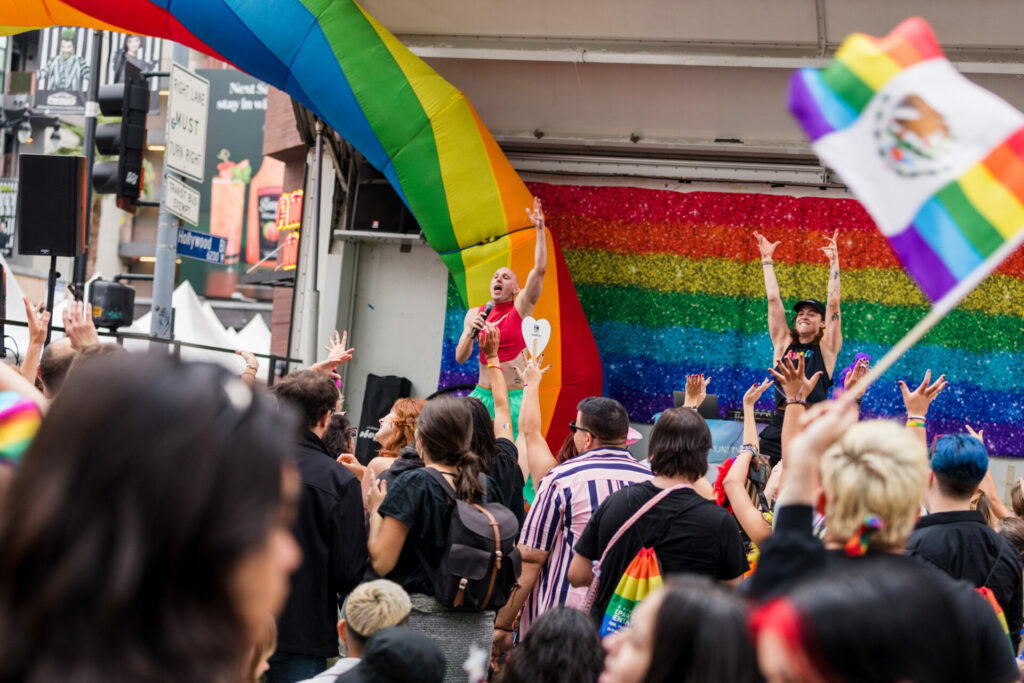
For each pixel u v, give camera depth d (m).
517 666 2.34
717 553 2.88
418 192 7.79
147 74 8.70
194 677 0.70
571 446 4.04
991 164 1.77
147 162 27.45
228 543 0.71
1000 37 7.53
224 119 26.52
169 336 8.70
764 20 7.84
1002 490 8.60
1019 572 2.73
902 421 8.68
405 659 2.16
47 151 23.61
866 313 8.88
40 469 0.72
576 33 8.26
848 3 7.55
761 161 9.08
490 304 6.98
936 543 2.68
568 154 9.40
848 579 1.14
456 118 7.76
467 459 3.25
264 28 7.54
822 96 1.85
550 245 8.16
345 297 9.70
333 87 7.63
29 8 7.66
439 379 9.53
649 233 9.26
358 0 8.34
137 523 0.70
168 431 0.72
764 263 6.29
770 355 8.98
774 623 1.13
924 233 1.79
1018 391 8.67
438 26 8.44
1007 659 1.96
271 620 1.87
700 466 2.98
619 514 2.96
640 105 8.91
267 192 26.44
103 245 27.31
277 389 3.09
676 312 9.17
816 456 1.68
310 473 2.99
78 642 0.69
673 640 1.51
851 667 1.07
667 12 7.97
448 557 3.09
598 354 8.21
